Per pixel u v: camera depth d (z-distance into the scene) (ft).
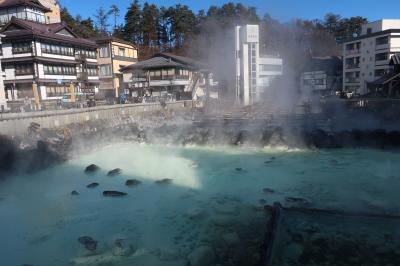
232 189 40.04
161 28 195.31
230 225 29.66
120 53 159.02
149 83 147.13
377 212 30.91
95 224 31.63
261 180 43.14
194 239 27.61
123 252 25.89
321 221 28.07
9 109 79.97
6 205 37.52
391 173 44.27
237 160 54.39
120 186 42.75
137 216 33.06
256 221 30.27
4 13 131.34
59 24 126.31
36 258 25.98
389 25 163.12
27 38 109.40
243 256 24.21
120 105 104.88
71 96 105.81
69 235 29.58
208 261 23.66
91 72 142.61
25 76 112.57
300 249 23.67
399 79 115.55
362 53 159.02
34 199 39.14
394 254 23.13
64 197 39.45
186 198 37.58
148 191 40.45
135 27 200.64
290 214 29.48
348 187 39.24
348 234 25.94
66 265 24.81
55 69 119.55
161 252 25.64
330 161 51.08
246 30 121.90
